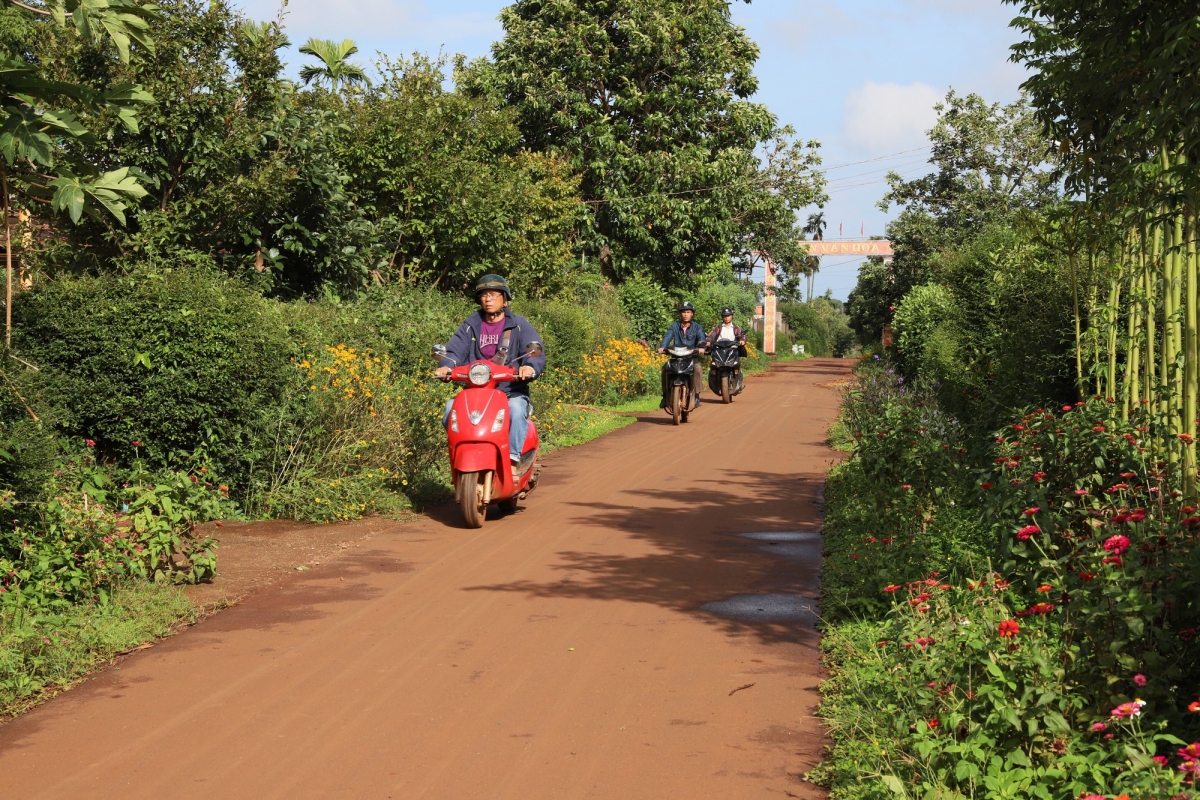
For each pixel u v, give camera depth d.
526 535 9.09
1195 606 4.54
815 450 14.61
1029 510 5.53
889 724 4.57
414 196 18.20
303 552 8.34
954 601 5.46
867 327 53.84
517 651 5.90
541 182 24.56
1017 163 33.72
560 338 20.28
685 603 6.91
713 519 9.79
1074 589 4.83
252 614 6.65
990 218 33.06
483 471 9.51
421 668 5.62
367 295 14.98
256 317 9.69
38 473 6.82
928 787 3.86
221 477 9.70
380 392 10.74
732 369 22.66
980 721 4.15
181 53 13.04
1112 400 8.03
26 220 11.76
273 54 13.58
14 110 7.57
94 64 12.41
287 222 14.24
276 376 9.83
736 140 33.41
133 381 9.17
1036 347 11.12
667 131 32.06
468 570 7.82
